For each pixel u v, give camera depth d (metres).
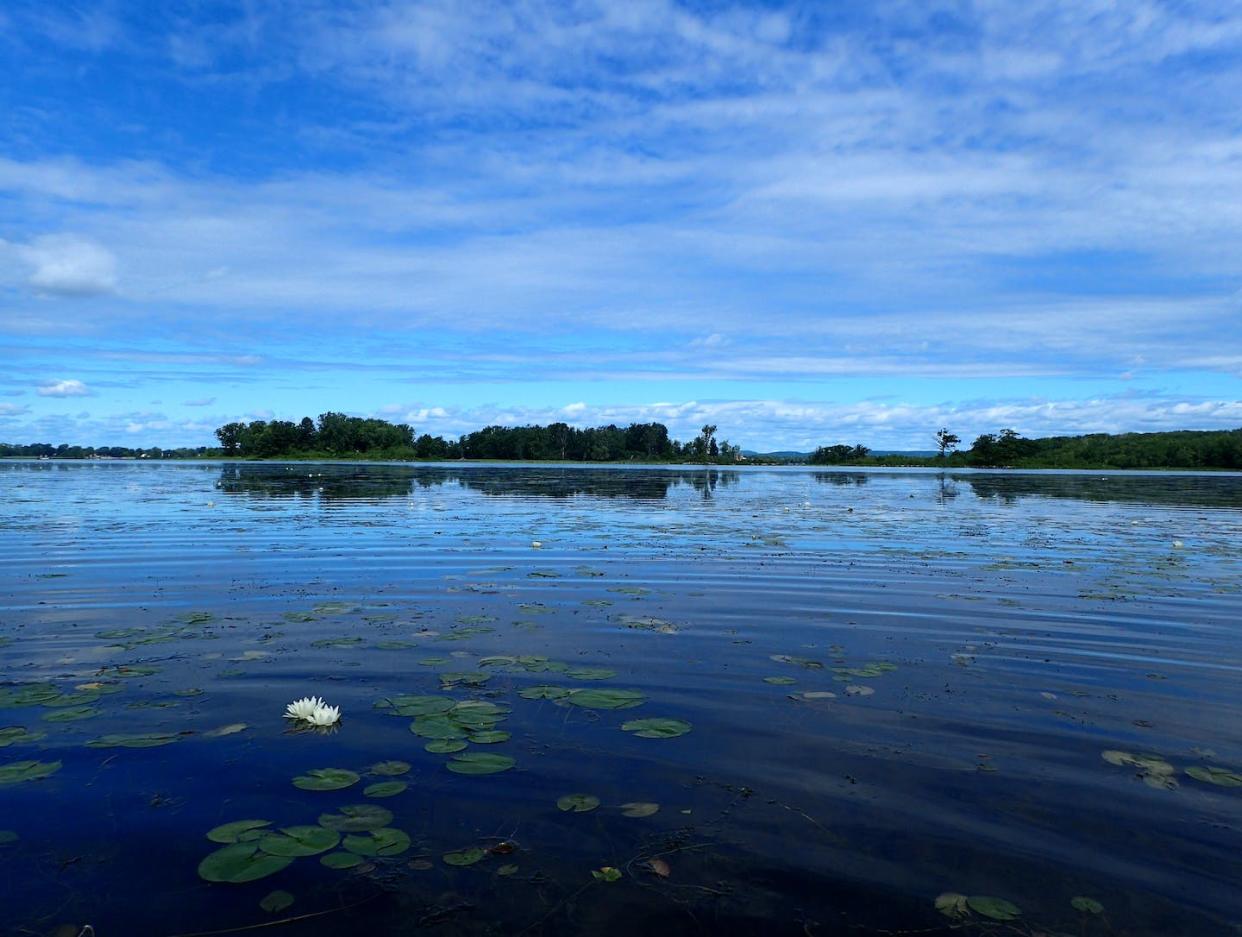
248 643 8.22
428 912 3.69
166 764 5.22
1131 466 90.62
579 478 52.81
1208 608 10.33
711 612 9.93
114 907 3.70
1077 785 5.06
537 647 8.21
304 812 4.60
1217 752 5.61
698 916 3.69
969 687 7.00
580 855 4.18
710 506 27.72
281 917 3.64
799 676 7.29
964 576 12.63
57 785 4.90
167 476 50.12
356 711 6.23
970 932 3.58
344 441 111.69
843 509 26.86
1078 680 7.25
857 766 5.31
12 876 3.95
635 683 7.02
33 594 10.73
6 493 31.80
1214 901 3.83
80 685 6.79
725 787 4.97
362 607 10.02
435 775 5.09
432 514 23.20
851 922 3.65
